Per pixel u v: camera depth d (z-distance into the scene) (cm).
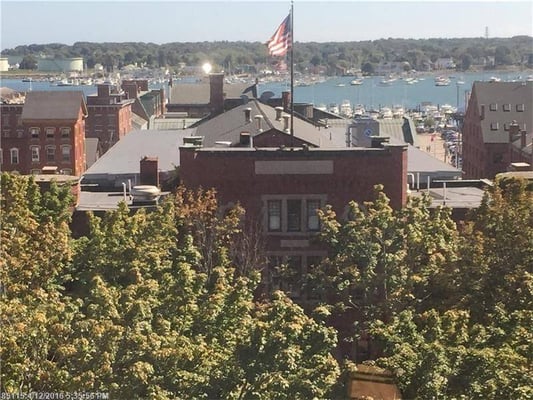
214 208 5478
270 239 5797
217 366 3297
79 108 16025
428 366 3247
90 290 3816
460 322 3506
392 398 3334
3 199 4772
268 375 3186
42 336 3216
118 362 3155
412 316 3825
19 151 15862
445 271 4422
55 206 5216
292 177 5781
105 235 4400
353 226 4744
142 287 3600
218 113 13200
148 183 6775
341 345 5441
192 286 3822
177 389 3191
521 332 3494
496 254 4425
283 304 3462
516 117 15662
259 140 7281
